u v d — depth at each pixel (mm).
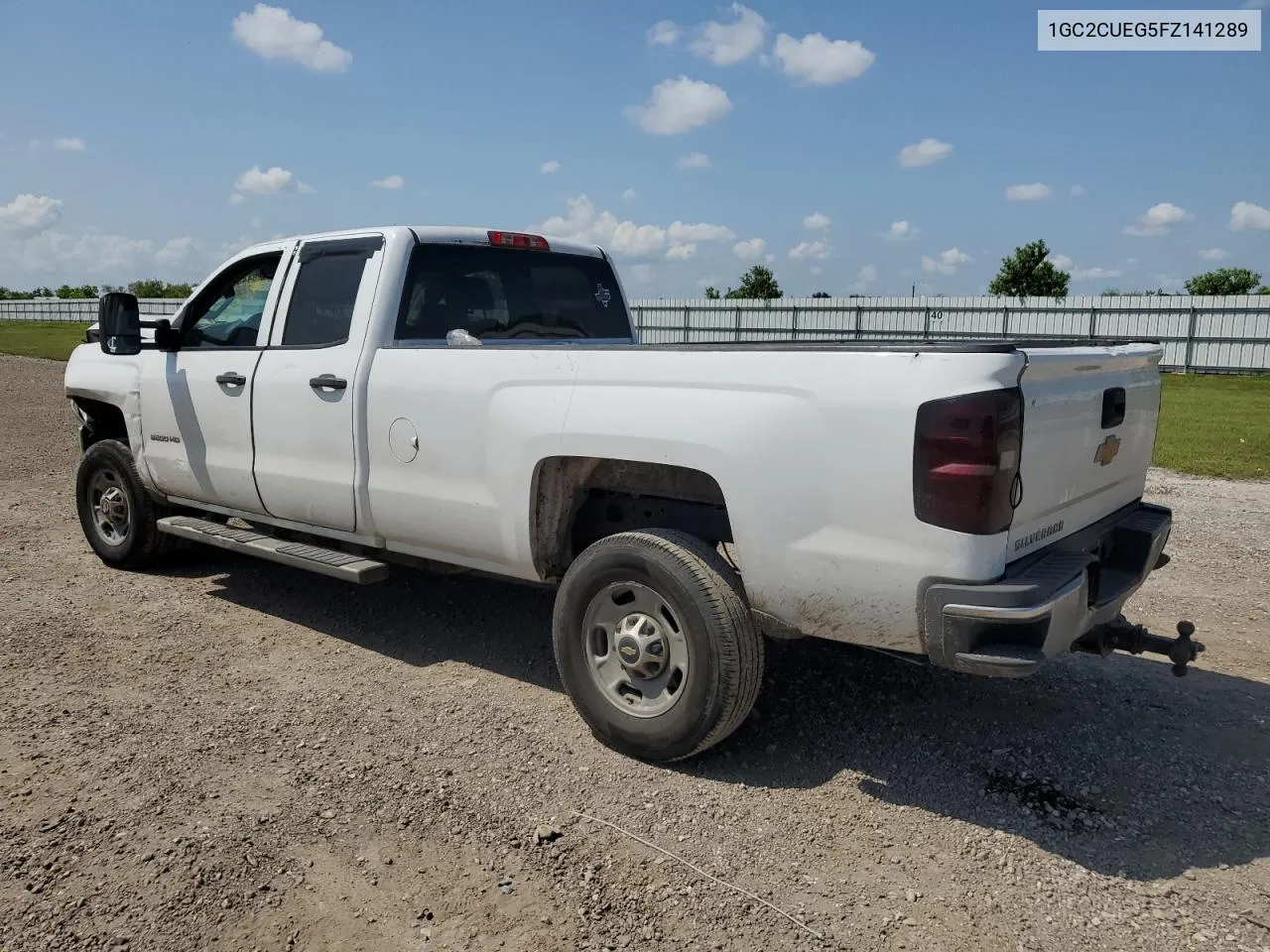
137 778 3588
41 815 3326
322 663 4781
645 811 3396
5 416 14047
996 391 2969
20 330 43000
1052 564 3246
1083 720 4176
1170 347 27625
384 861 3086
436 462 4336
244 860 3070
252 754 3801
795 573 3338
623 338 6078
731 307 33750
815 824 3326
